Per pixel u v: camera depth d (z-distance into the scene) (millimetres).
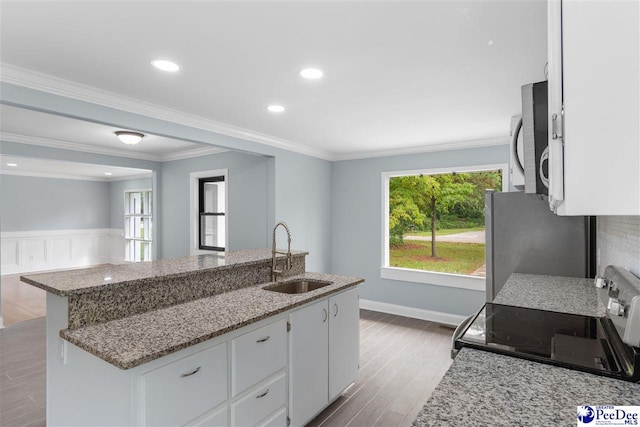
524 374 967
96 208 8930
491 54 1977
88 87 2500
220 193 5039
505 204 2623
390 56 2006
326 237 5105
